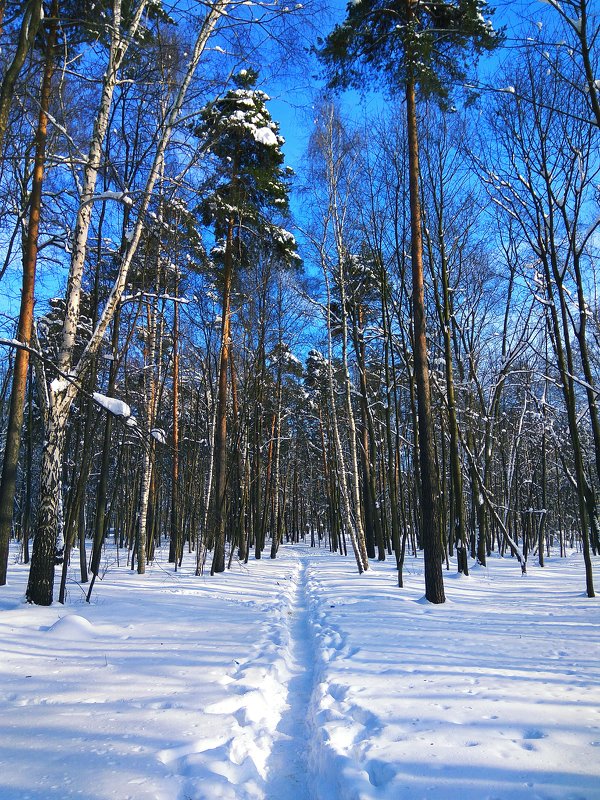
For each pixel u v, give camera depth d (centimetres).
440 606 947
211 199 1140
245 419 2159
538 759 311
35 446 2542
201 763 324
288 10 779
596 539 2173
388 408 1755
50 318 1238
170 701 441
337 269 1756
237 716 423
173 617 840
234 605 1019
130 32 812
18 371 1015
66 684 489
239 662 576
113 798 279
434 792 278
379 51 1048
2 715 410
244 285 1944
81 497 953
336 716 407
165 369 1853
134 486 2855
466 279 1766
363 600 1043
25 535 1803
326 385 2803
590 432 2455
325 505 4925
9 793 286
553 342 1328
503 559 2158
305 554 3222
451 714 391
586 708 396
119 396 1536
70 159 855
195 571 1614
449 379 1465
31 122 924
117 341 1170
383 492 2306
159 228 996
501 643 639
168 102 955
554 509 3375
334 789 312
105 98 868
